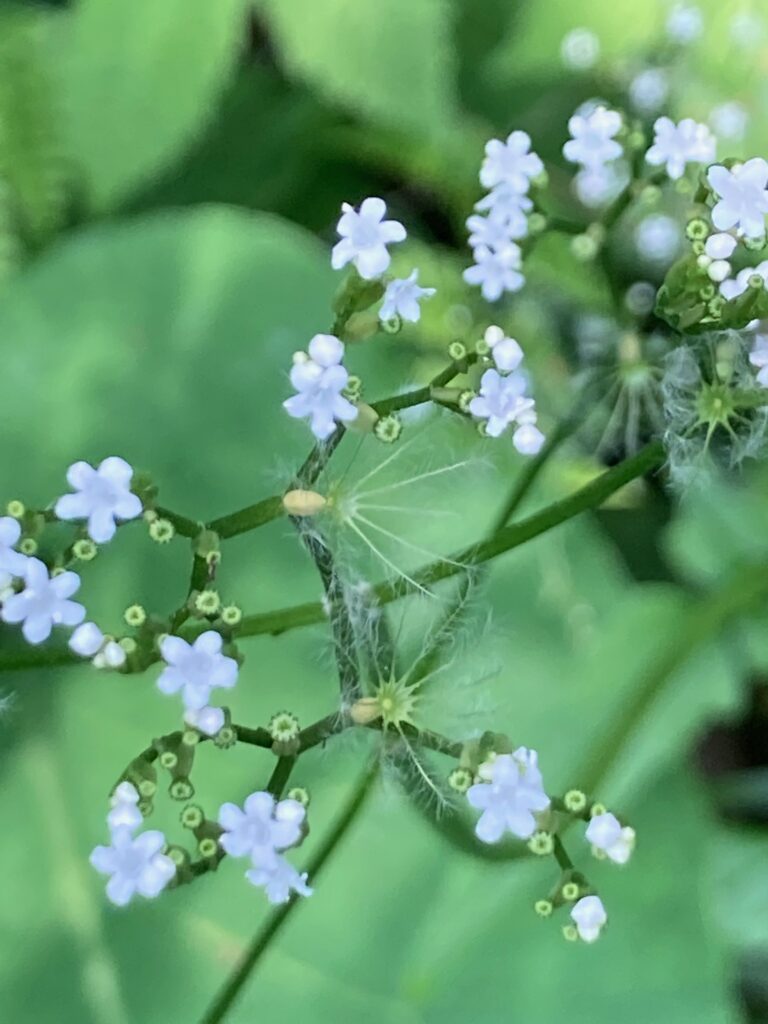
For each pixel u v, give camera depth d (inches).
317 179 5.7
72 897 4.2
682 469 2.6
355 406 2.3
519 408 2.3
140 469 4.6
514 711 4.4
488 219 2.9
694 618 4.0
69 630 2.9
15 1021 4.1
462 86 5.5
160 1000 4.1
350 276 2.3
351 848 4.2
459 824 2.8
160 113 4.9
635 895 4.2
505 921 4.1
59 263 4.9
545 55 5.4
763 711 5.3
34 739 4.3
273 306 4.9
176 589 4.5
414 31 4.8
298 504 2.4
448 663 2.6
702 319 2.5
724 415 2.6
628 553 5.2
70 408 4.7
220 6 4.8
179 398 4.8
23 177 5.0
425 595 2.6
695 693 4.3
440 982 4.1
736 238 2.5
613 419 3.1
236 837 2.3
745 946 4.5
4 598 2.3
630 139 3.0
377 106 4.8
